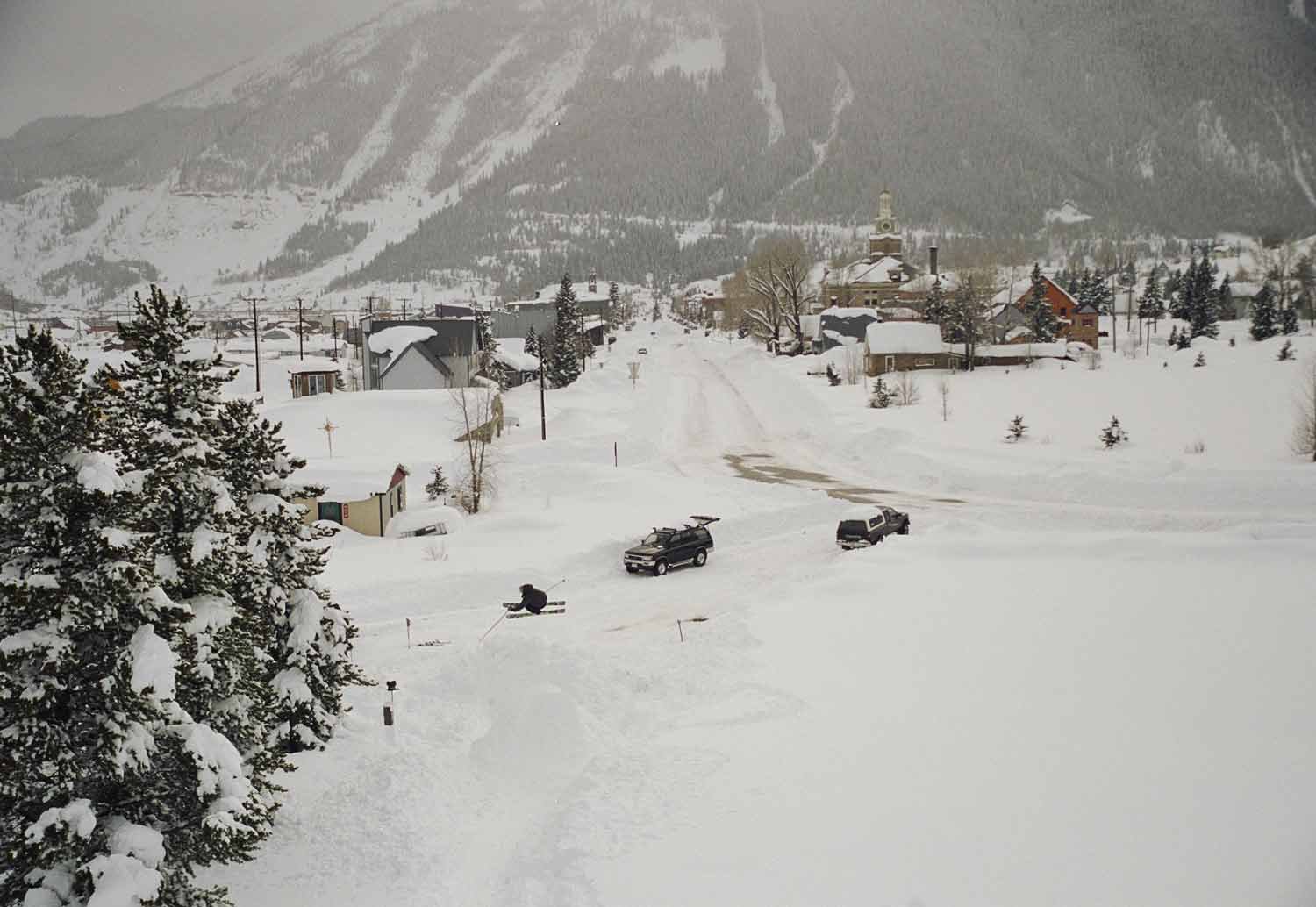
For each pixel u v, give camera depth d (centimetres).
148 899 1011
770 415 7769
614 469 4962
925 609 2502
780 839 1292
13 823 1047
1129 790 1394
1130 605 2445
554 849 1285
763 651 2186
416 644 2411
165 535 1261
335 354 11144
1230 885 1125
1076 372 8469
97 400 1158
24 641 1015
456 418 5759
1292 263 14275
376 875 1267
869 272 14725
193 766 1159
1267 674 1870
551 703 1691
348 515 3694
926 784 1444
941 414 6588
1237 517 3731
